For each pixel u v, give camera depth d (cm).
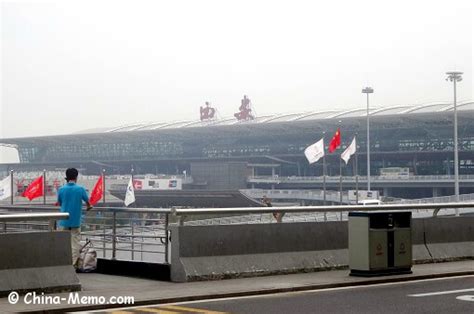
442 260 1758
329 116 16825
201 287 1318
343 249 1620
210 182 16425
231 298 1229
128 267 1505
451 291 1295
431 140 15925
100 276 1495
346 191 15275
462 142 15662
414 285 1382
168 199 11400
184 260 1396
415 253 1717
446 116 14388
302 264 1536
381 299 1205
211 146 19262
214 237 1433
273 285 1337
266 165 18225
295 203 15000
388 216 1487
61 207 1515
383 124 15450
